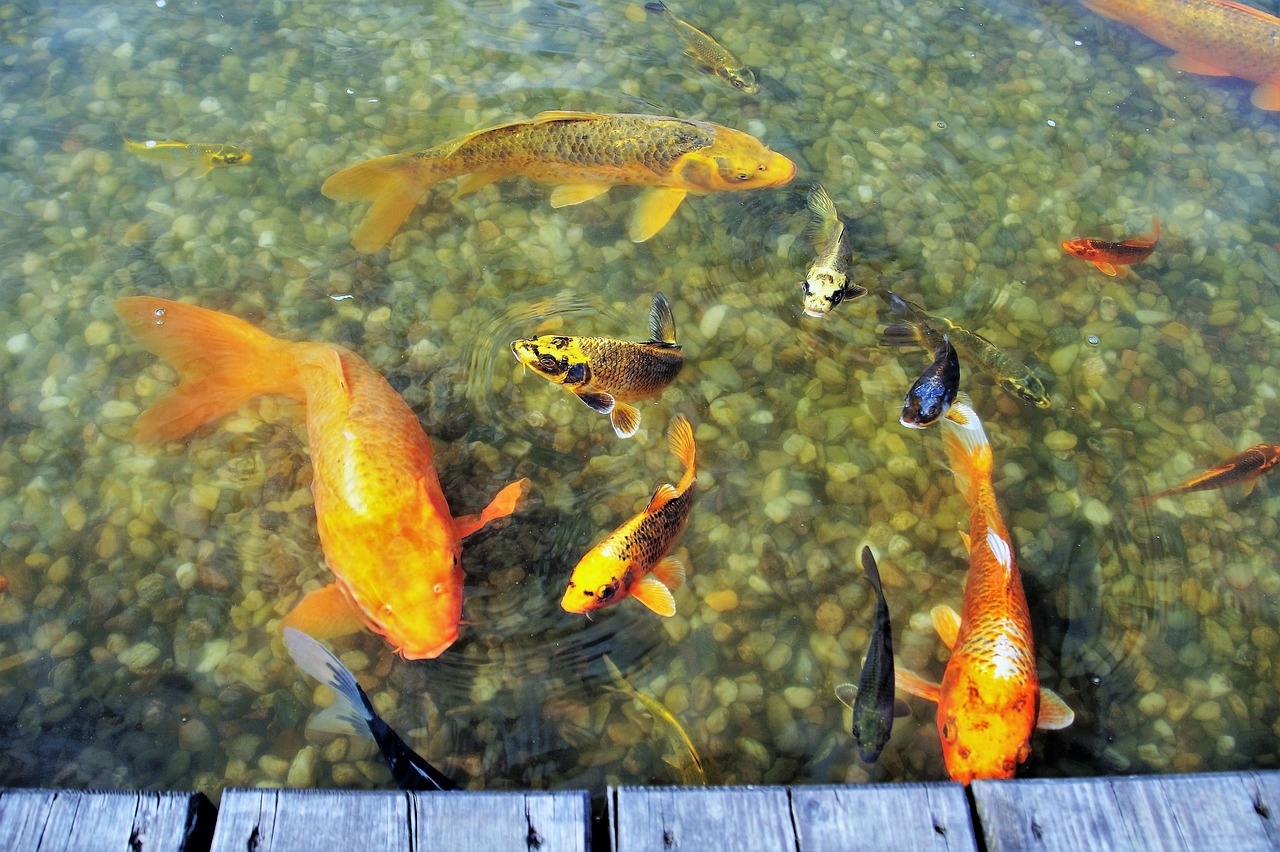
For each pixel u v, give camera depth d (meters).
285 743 1.27
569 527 1.40
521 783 1.26
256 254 1.60
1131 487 1.47
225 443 1.44
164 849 1.07
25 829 1.08
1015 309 1.62
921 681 1.29
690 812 1.09
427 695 1.30
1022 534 1.43
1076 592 1.39
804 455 1.47
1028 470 1.48
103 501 1.40
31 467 1.42
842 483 1.45
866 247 1.67
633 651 1.33
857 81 1.90
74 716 1.28
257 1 1.95
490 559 1.37
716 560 1.40
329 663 1.25
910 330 1.57
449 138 1.75
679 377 1.53
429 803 1.09
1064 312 1.62
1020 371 1.51
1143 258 1.62
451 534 1.27
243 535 1.38
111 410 1.47
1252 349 1.59
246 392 1.42
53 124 1.72
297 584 1.35
